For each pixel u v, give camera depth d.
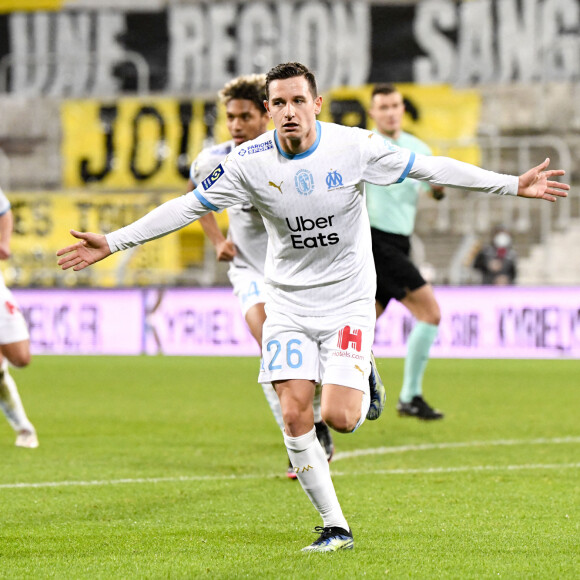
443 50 83.19
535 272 79.19
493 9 82.38
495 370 58.91
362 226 16.94
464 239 79.69
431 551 16.08
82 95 86.62
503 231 71.69
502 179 16.27
